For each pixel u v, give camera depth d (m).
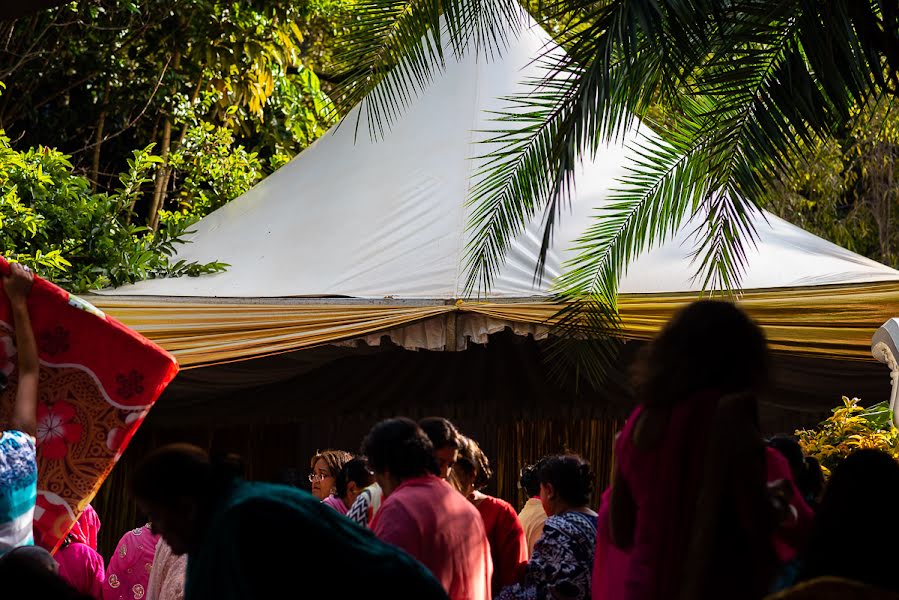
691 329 2.67
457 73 9.03
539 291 7.18
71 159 12.16
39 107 11.69
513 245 7.54
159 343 7.17
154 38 11.68
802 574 2.54
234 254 8.34
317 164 9.07
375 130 8.99
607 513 3.03
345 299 7.20
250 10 11.70
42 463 3.44
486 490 9.52
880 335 6.04
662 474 2.64
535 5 9.30
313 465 6.09
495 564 5.19
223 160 11.83
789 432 9.13
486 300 7.06
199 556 2.47
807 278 7.38
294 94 13.31
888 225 14.89
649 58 5.18
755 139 5.06
